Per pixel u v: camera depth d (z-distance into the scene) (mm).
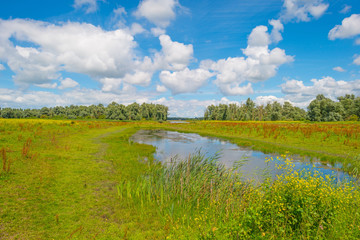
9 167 9102
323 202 4734
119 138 26234
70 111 120000
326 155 15906
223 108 120188
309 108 82312
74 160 12641
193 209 6773
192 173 8836
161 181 8398
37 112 111312
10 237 4945
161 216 6320
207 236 4480
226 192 7062
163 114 138125
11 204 6477
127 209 6836
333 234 4375
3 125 26469
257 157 15891
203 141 26328
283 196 4914
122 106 108625
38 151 13805
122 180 9664
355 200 5258
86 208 6727
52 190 7898
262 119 110375
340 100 97875
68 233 5289
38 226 5516
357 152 16453
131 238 5176
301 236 4152
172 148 20688
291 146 20016
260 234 4223
